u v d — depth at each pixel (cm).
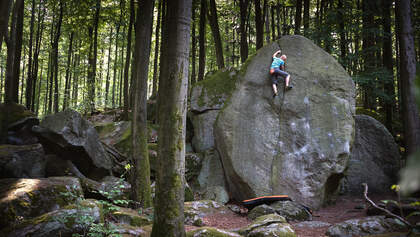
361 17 1324
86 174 787
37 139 781
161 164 409
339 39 1305
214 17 1605
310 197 829
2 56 2189
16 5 775
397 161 1006
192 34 1869
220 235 496
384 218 582
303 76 962
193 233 501
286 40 1027
